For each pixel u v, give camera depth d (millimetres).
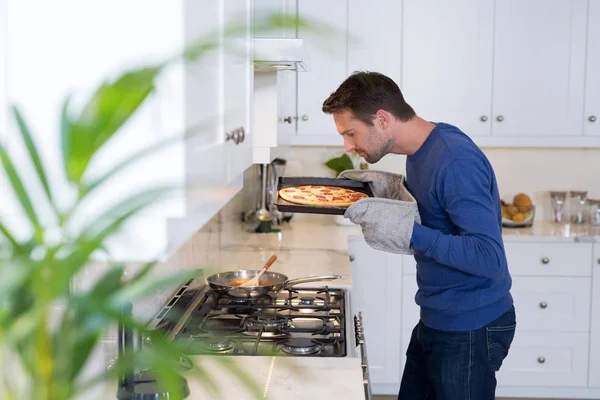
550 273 3881
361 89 2238
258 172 4230
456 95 4051
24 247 598
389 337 3969
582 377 3922
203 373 627
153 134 967
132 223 947
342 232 3889
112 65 970
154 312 1997
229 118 1386
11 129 967
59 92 973
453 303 2223
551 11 3990
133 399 1243
